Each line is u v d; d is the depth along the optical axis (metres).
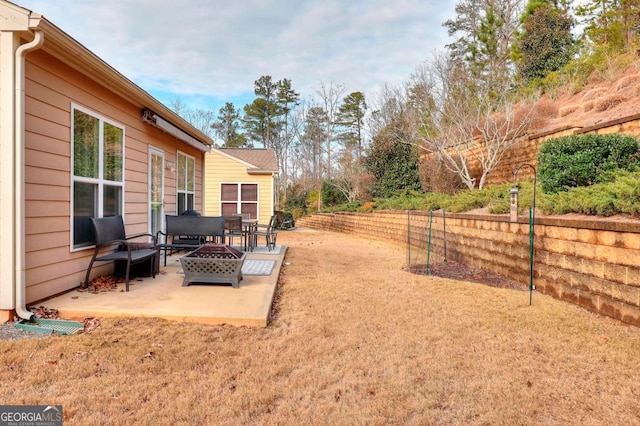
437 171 11.97
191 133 7.86
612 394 2.39
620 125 6.82
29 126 3.39
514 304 4.24
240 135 34.34
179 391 2.33
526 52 15.03
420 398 2.34
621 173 4.98
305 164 31.30
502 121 10.76
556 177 5.66
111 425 1.99
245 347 2.98
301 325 3.50
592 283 3.92
